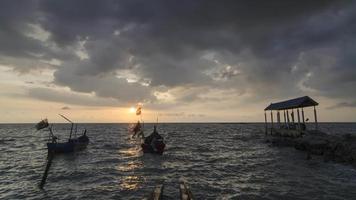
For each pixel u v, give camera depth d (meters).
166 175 23.95
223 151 42.81
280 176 22.64
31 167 28.53
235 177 22.78
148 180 21.84
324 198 16.27
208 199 16.39
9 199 16.94
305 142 36.91
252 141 62.25
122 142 62.16
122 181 21.50
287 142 44.34
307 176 22.28
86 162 31.80
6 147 51.12
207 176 23.39
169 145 53.53
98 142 62.16
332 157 30.14
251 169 26.50
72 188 19.34
